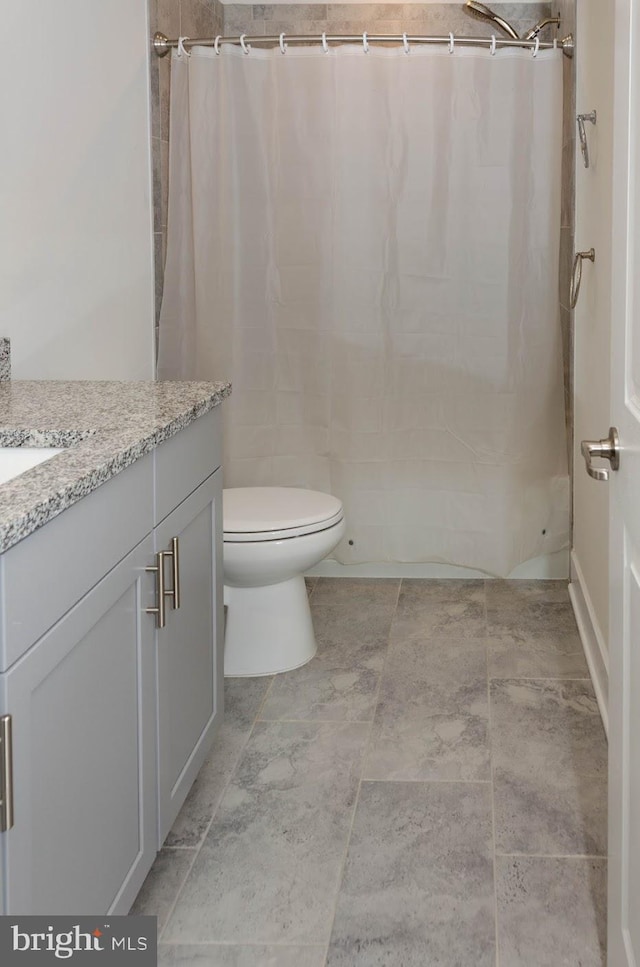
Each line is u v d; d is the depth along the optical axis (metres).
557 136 3.07
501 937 1.58
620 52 1.31
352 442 3.28
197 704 1.92
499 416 3.23
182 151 3.13
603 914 1.63
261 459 3.31
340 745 2.27
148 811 1.57
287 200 3.15
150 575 1.56
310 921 1.63
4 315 2.12
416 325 3.20
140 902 1.69
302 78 3.07
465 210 3.11
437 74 3.03
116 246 2.82
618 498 1.34
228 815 1.97
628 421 1.25
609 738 1.41
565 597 3.33
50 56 2.32
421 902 1.67
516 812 1.96
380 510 3.34
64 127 2.42
